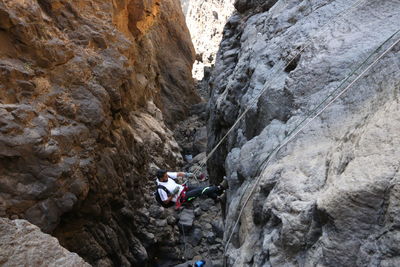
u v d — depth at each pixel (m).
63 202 5.76
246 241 3.68
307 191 3.01
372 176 2.44
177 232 9.49
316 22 5.37
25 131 5.45
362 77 3.63
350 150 2.87
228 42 9.30
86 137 6.57
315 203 2.72
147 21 12.27
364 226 2.39
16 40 5.93
